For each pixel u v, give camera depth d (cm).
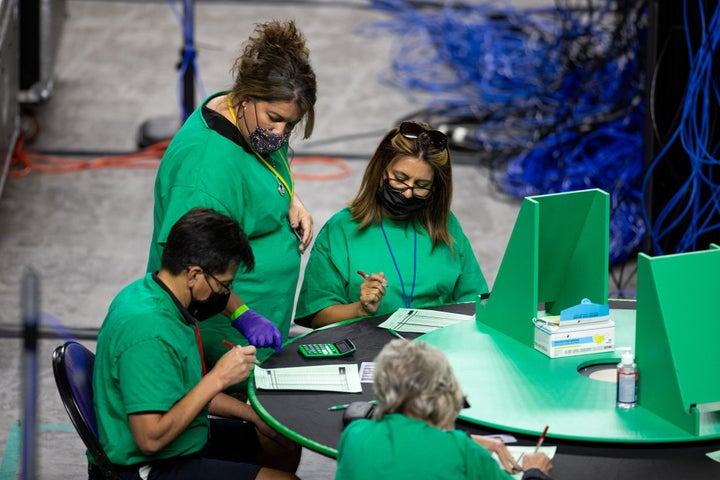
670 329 907
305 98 1056
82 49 2872
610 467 861
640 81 2239
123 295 948
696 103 1652
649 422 915
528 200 1033
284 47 1054
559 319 1053
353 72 2817
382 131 2475
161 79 2703
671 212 1742
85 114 2478
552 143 2230
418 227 1203
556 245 1072
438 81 2748
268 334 1047
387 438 786
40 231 1958
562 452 882
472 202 2133
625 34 2431
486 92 2609
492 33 2895
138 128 2411
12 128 2038
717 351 915
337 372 1020
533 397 954
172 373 915
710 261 924
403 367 790
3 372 1497
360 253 1191
